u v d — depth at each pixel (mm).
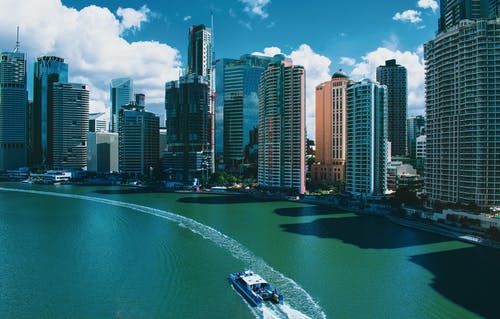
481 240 154000
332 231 179500
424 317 92062
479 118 195875
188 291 107500
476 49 199250
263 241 160125
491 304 98938
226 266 128125
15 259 137500
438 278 116812
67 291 108625
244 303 99688
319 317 91938
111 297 104312
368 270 123750
